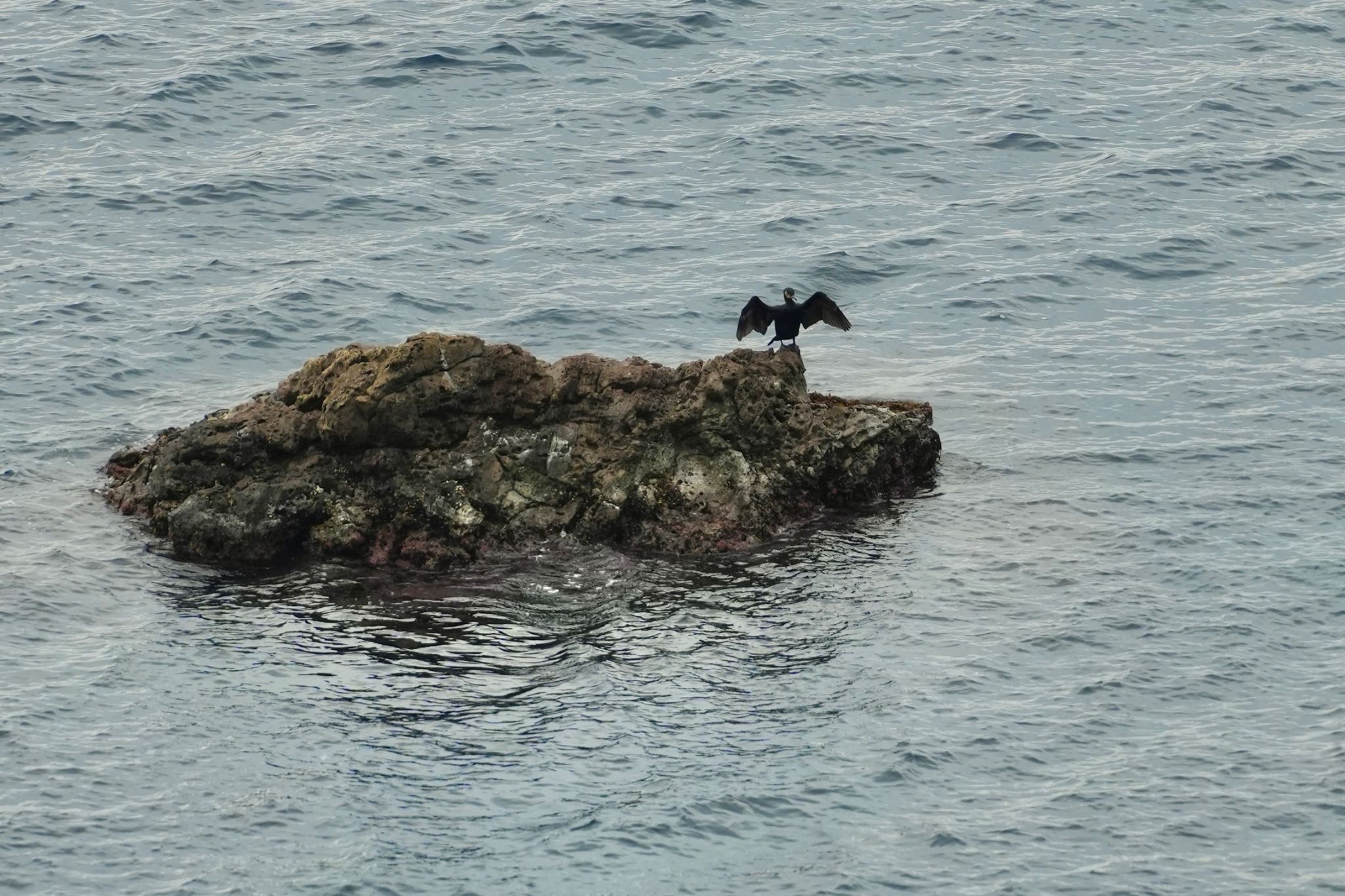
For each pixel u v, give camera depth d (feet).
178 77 378.73
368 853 163.53
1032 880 161.89
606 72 390.83
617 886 159.74
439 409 222.28
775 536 223.10
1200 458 245.24
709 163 351.25
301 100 375.25
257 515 217.97
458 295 297.53
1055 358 279.69
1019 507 230.89
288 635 199.82
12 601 204.33
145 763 175.63
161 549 219.61
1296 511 229.45
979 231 324.60
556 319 288.92
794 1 431.02
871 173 347.97
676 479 223.71
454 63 392.06
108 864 161.99
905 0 434.30
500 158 351.05
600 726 181.98
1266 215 332.19
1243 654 195.83
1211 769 176.65
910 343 285.02
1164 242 319.88
